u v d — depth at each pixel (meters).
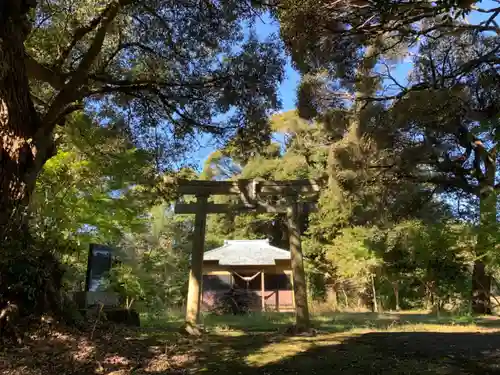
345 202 11.55
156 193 9.35
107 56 8.38
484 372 4.80
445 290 15.32
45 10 7.50
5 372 4.41
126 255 12.34
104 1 6.94
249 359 5.77
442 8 4.54
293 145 17.31
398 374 4.84
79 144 8.54
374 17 5.97
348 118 11.12
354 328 9.42
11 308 5.33
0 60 5.13
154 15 7.47
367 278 17.97
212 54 7.89
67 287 8.29
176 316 12.29
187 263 19.33
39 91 8.85
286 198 9.16
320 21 6.18
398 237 15.29
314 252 20.58
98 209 9.27
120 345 5.97
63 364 4.91
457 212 13.23
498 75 7.14
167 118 9.07
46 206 7.80
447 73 8.99
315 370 5.14
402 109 8.92
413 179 11.80
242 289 19.11
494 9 6.44
